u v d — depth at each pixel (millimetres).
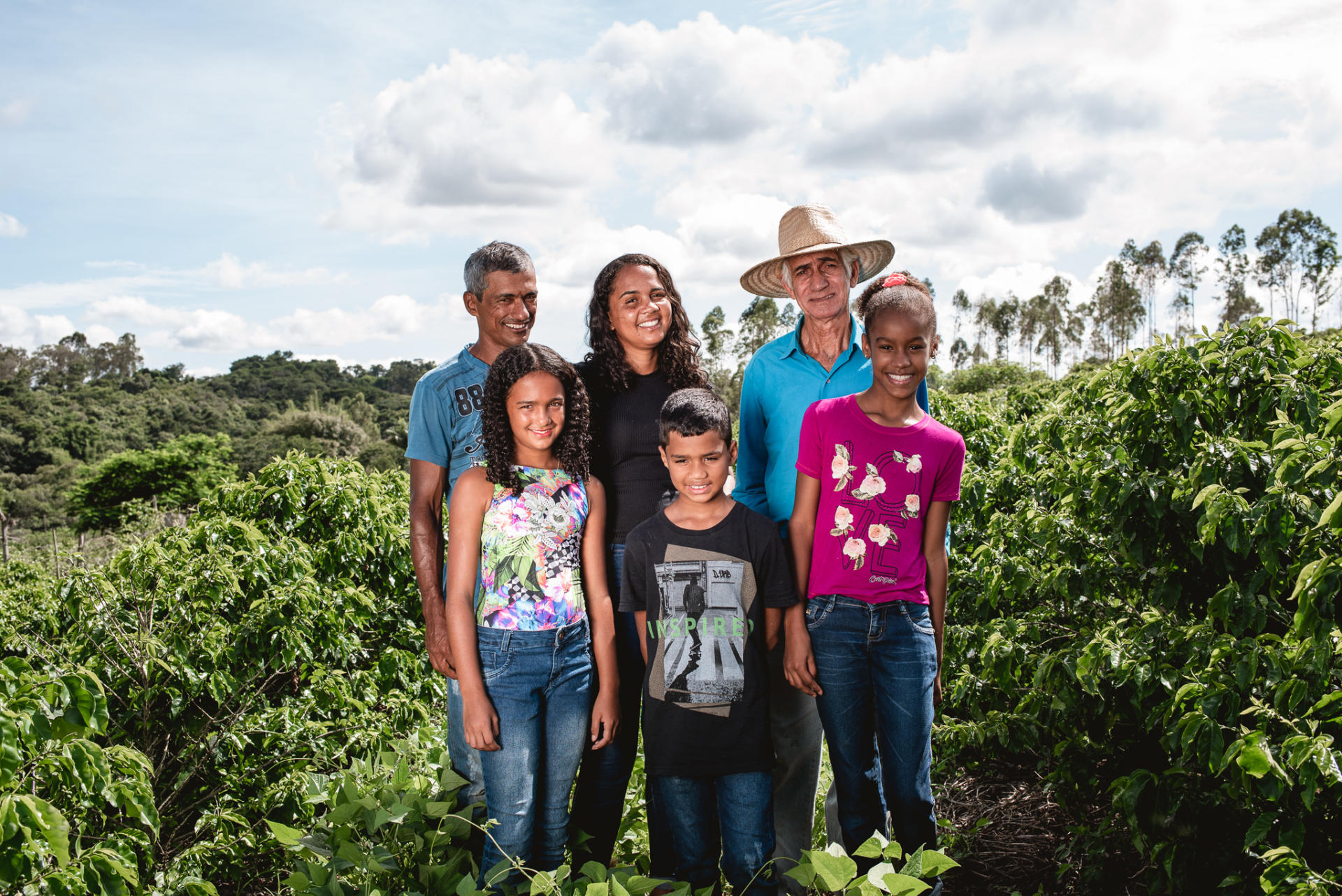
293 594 3350
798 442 2625
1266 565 2178
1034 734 2959
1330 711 2039
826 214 2670
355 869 2242
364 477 4730
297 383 109562
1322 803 2133
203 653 3102
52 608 3182
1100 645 2480
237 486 4496
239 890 2951
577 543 2318
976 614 3590
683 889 2084
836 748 2326
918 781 2289
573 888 2111
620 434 2506
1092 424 2949
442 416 2582
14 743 1772
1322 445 2160
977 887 2961
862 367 2605
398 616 4238
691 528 2320
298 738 3240
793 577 2342
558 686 2256
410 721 3648
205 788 3076
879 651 2264
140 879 2592
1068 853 2889
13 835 1764
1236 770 2152
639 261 2475
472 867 2332
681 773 2236
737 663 2250
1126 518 2564
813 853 1899
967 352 95375
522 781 2225
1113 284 79562
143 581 3209
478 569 2299
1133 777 2350
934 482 2316
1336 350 2613
